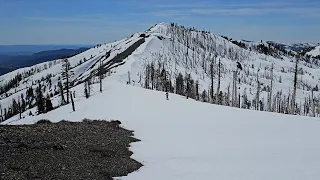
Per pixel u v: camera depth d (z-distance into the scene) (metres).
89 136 30.53
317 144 26.77
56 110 90.69
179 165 21.88
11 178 16.33
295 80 71.19
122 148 27.25
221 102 123.38
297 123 39.66
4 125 32.50
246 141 29.20
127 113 58.84
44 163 19.75
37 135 27.95
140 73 164.12
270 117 46.19
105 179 18.56
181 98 78.44
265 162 21.52
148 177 19.31
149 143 30.02
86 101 89.81
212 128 37.97
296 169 19.53
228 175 18.97
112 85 113.38
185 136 33.22
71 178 17.78
